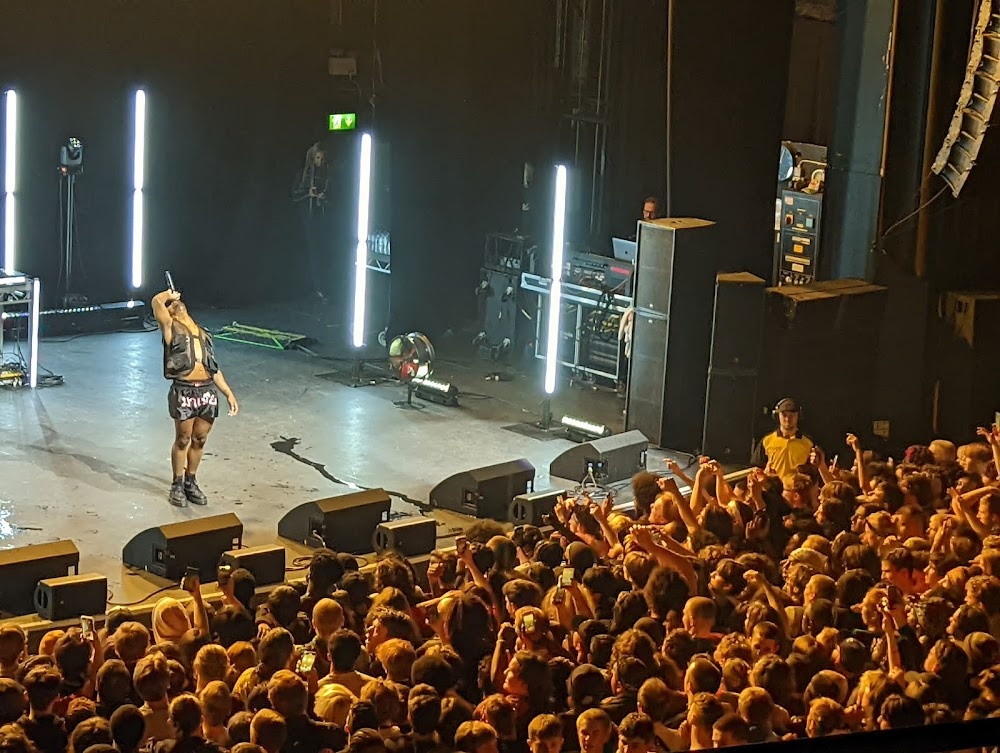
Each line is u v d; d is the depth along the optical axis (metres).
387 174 17.64
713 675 6.61
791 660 6.87
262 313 19.08
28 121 17.77
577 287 16.58
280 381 16.23
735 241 14.74
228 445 13.94
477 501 12.24
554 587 7.82
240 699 6.62
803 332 14.20
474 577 7.91
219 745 6.35
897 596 7.18
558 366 17.02
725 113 14.54
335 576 8.15
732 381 13.93
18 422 14.26
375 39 17.56
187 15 18.30
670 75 14.43
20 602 9.41
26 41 17.45
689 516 8.86
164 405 15.14
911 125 14.97
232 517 10.77
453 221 18.22
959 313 15.19
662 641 7.26
